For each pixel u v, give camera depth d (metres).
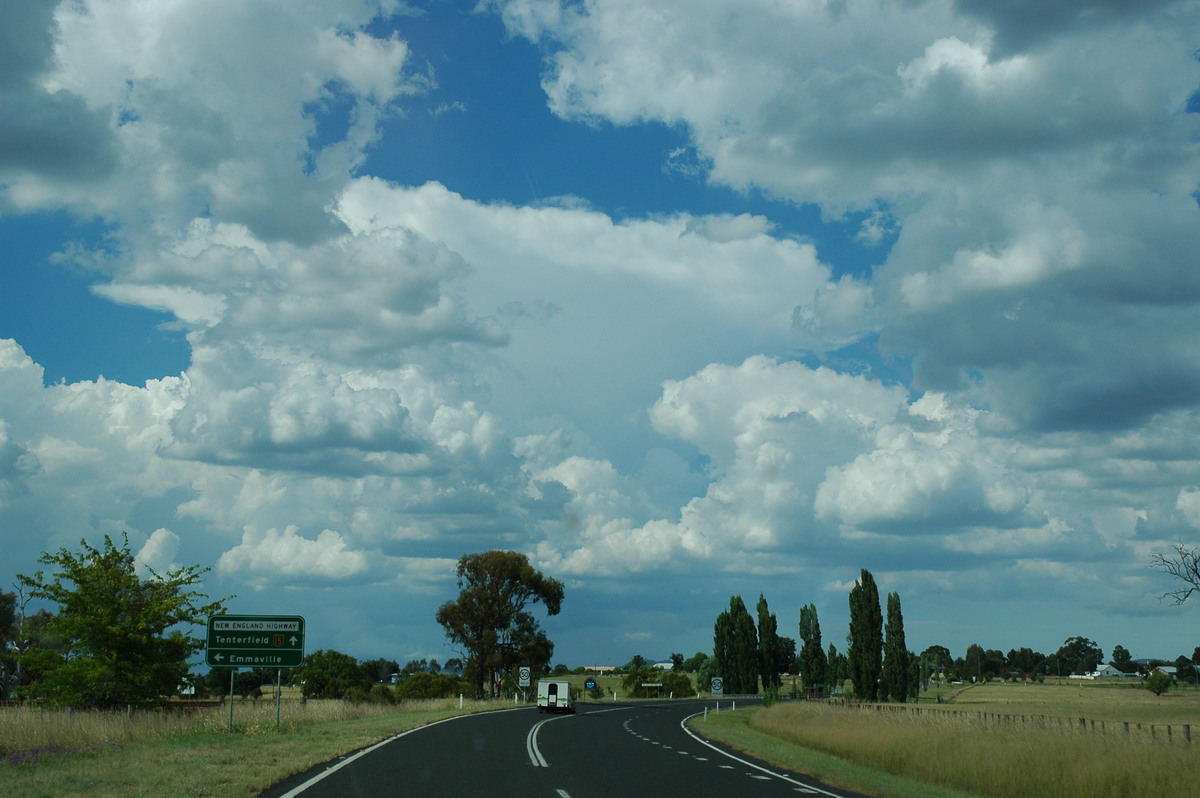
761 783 18.89
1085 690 130.00
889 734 27.64
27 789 14.11
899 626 84.94
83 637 30.75
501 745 27.16
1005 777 19.86
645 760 23.66
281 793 14.84
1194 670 158.00
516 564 92.75
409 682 92.50
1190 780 17.75
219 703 39.69
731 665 109.75
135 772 16.36
